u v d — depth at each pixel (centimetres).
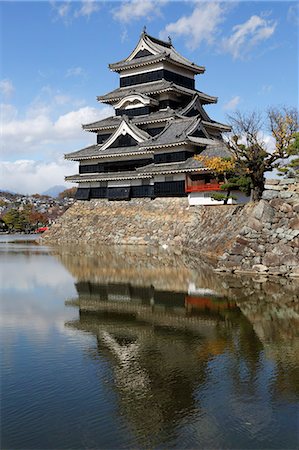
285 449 873
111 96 6681
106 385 1154
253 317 1808
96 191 6181
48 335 1590
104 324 1736
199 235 4459
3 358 1354
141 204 5612
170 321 1766
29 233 10962
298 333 1588
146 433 925
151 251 4456
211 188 4778
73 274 3050
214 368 1259
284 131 3728
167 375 1217
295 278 2638
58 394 1105
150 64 6525
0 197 18800
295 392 1107
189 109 5981
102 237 5653
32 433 927
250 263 2823
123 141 6056
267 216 2814
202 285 2516
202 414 1002
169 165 5259
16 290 2469
